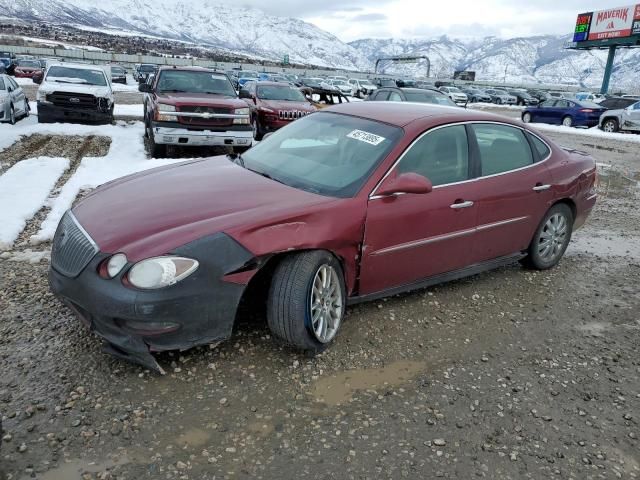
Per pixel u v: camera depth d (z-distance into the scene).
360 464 2.62
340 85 43.44
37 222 5.95
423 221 3.95
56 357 3.29
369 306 4.28
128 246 3.01
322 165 3.99
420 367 3.50
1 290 4.15
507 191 4.56
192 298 2.99
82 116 14.04
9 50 73.25
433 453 2.73
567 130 23.47
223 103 10.30
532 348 3.87
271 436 2.76
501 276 5.19
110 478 2.42
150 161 9.57
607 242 6.66
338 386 3.21
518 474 2.64
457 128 4.34
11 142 11.16
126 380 3.11
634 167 13.43
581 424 3.05
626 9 48.75
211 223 3.16
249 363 3.36
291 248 3.26
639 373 3.64
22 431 2.66
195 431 2.75
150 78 12.75
